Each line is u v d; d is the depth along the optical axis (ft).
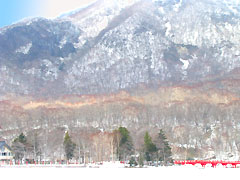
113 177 447.42
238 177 434.71
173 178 430.61
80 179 428.97
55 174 492.54
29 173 509.76
